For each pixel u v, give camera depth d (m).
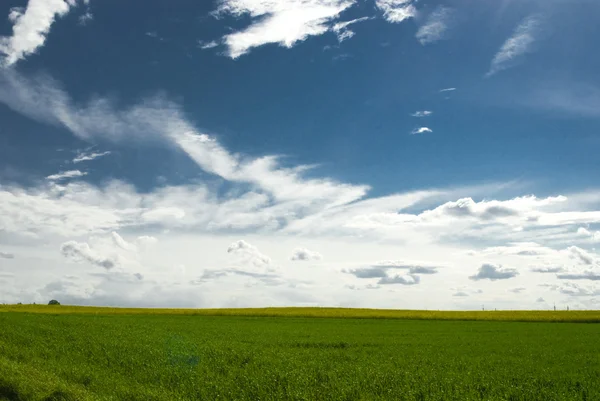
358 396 15.89
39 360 20.73
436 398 15.62
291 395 15.61
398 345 33.56
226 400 15.29
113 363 21.05
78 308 85.38
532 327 55.50
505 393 16.67
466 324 59.59
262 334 39.19
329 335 40.59
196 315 70.88
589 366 24.28
